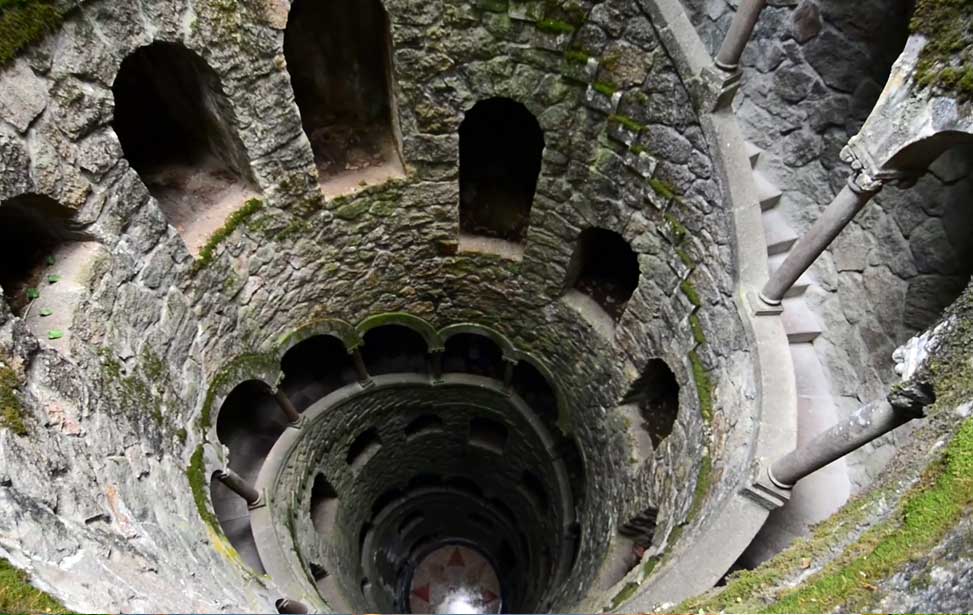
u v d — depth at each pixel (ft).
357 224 24.39
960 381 10.41
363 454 35.17
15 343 12.06
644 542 24.21
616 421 26.61
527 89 21.06
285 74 18.74
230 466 25.98
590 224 23.66
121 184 15.69
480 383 33.94
